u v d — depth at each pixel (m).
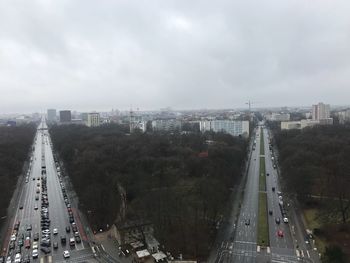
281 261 154.62
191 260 156.62
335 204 197.62
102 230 197.38
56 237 189.38
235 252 163.88
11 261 164.00
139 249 169.88
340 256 144.00
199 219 191.00
